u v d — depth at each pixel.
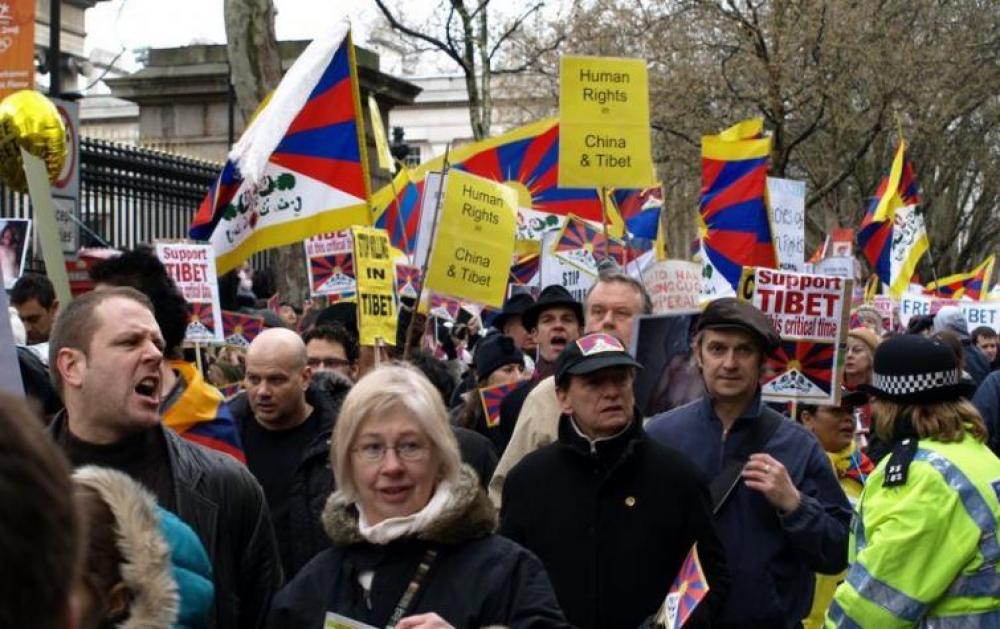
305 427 5.88
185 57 20.53
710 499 4.63
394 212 13.20
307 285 16.72
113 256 4.86
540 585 3.46
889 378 4.60
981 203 42.50
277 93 7.50
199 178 16.34
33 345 6.80
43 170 4.98
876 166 36.38
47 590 1.32
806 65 29.42
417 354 7.68
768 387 6.19
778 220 12.71
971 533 4.39
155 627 2.79
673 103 30.89
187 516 3.89
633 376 4.61
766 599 4.95
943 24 31.94
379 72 20.30
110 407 3.86
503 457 5.58
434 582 3.43
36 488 1.32
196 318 7.79
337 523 3.56
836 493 5.21
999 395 8.77
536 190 13.01
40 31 23.77
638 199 12.98
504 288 8.62
